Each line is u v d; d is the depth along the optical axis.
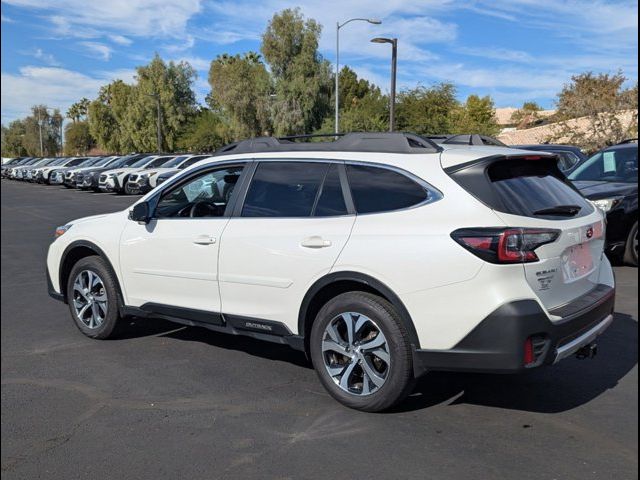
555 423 3.84
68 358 5.21
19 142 111.38
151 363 5.07
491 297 3.52
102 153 83.50
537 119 57.66
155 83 63.28
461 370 3.66
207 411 4.11
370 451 3.51
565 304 3.85
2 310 6.87
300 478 3.24
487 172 3.80
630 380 4.52
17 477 3.30
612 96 26.03
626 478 3.17
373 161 4.17
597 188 8.63
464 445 3.57
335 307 4.06
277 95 47.22
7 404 4.25
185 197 5.39
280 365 5.00
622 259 8.40
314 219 4.26
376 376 3.94
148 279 5.21
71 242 5.77
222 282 4.67
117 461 3.46
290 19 46.41
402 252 3.77
